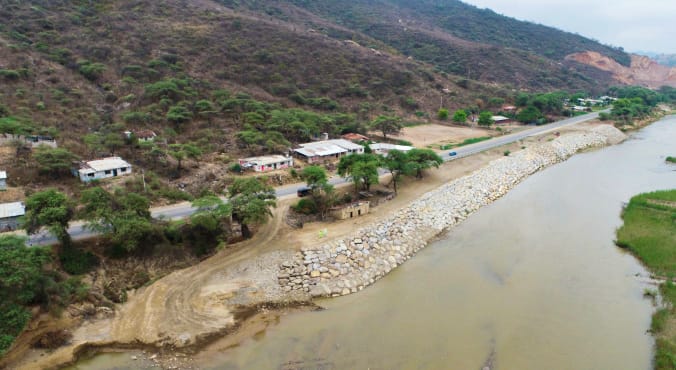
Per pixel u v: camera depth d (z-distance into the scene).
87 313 33.19
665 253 44.72
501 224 55.03
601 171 81.06
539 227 53.88
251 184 47.38
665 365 28.61
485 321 34.34
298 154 76.12
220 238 43.62
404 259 45.06
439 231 52.12
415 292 38.69
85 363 29.16
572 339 32.19
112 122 77.44
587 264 44.03
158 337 31.61
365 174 58.06
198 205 43.00
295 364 29.05
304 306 36.06
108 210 39.38
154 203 51.78
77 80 89.50
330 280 39.31
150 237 40.09
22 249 31.53
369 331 32.81
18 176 49.91
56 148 56.84
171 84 89.38
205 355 30.03
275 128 83.94
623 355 30.41
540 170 82.81
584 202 63.16
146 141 68.06
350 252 43.12
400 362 29.31
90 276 36.47
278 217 50.44
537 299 37.66
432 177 71.94
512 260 44.97
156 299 35.72
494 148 90.69
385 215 53.28
